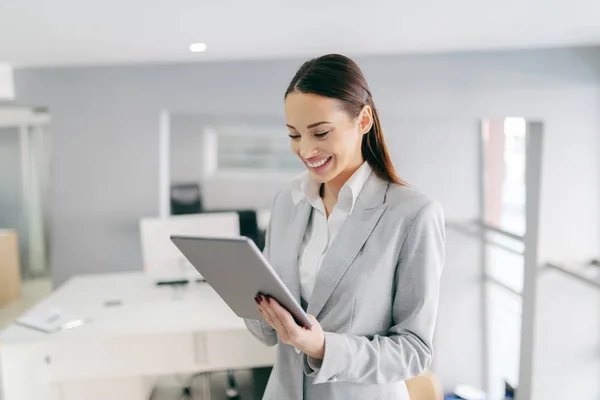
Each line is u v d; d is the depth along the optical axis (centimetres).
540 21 223
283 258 93
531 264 320
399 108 320
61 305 269
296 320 75
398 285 82
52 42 248
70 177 342
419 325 80
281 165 688
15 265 477
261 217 562
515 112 313
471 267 455
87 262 349
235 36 243
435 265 80
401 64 316
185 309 264
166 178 356
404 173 444
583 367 323
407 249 80
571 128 309
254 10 190
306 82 75
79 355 252
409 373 79
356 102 77
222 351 257
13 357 230
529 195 321
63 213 345
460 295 459
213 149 686
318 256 89
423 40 268
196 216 293
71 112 335
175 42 256
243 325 244
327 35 246
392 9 194
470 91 316
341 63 78
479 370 471
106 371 254
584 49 302
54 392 262
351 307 82
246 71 328
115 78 331
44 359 250
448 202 450
